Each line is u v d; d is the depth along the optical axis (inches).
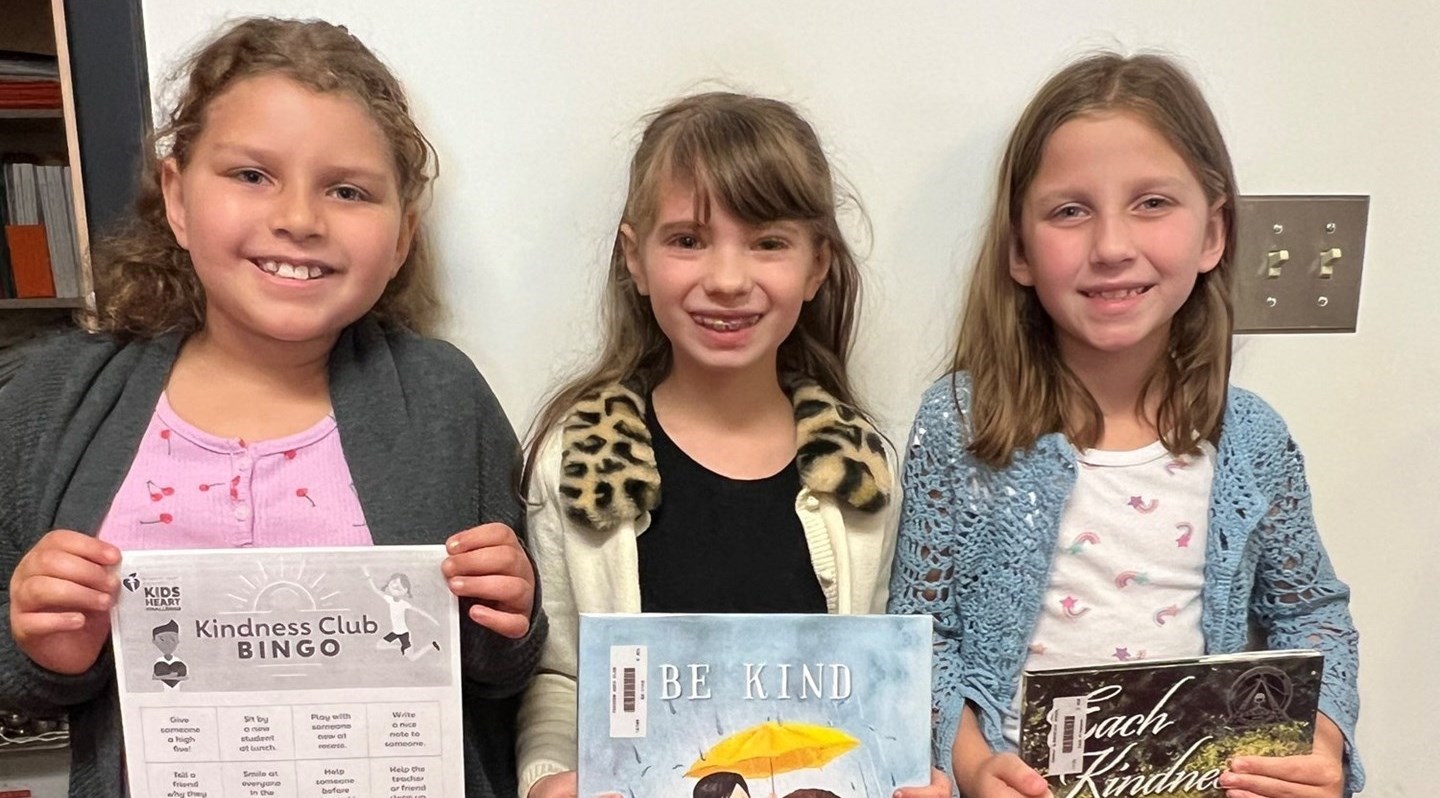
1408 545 37.2
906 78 32.5
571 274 32.6
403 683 24.7
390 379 28.1
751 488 30.6
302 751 24.6
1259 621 33.7
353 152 25.3
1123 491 30.8
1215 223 30.2
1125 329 28.8
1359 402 35.9
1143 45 33.0
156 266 27.8
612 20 31.1
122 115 29.9
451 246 31.9
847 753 24.9
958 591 31.3
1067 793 25.8
